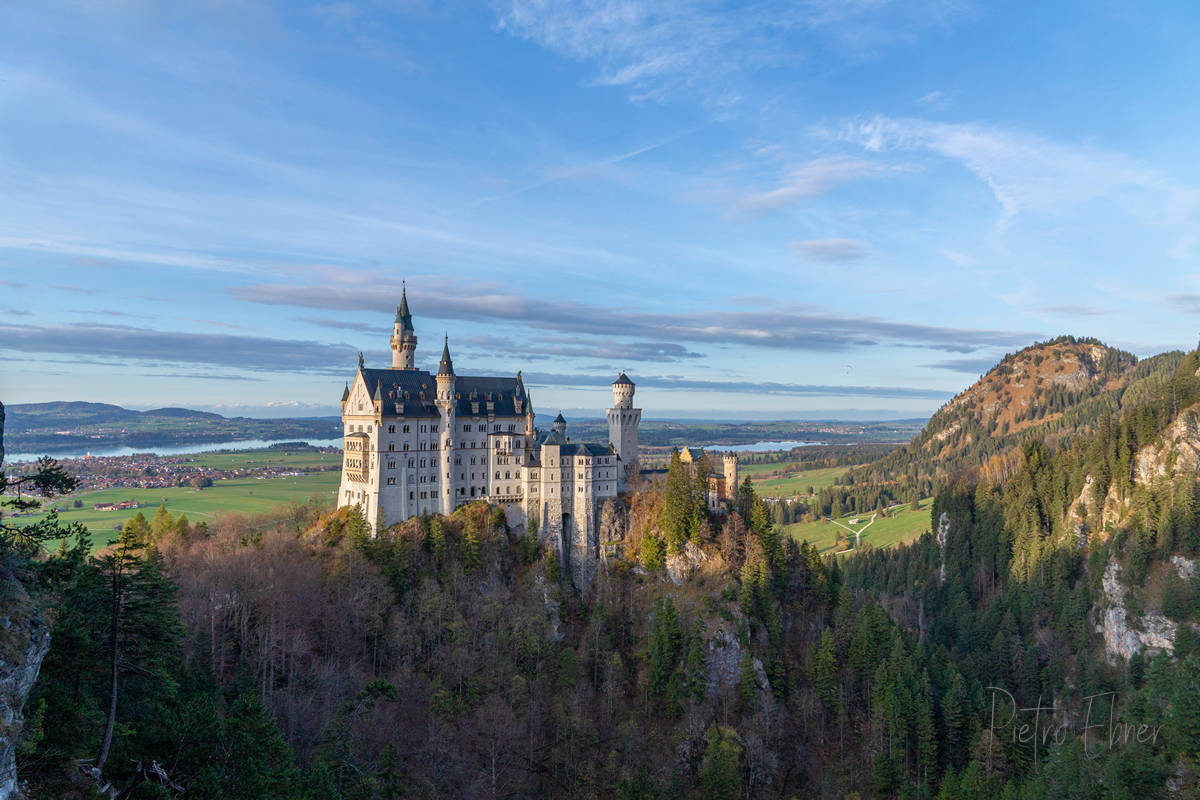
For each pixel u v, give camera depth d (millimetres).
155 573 66500
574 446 198750
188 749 62625
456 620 154750
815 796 139000
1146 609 179625
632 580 183000
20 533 54188
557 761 134875
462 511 187250
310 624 145875
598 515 197375
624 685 155000
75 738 55469
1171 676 140250
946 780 131625
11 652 45094
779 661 158125
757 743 141000
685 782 135375
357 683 132125
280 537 175625
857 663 157000
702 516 186750
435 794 112125
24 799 45375
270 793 62781
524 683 141875
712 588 170125
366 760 107688
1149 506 197000
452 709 134125
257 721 68500
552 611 170750
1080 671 177500
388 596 155750
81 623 60219
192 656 108188
